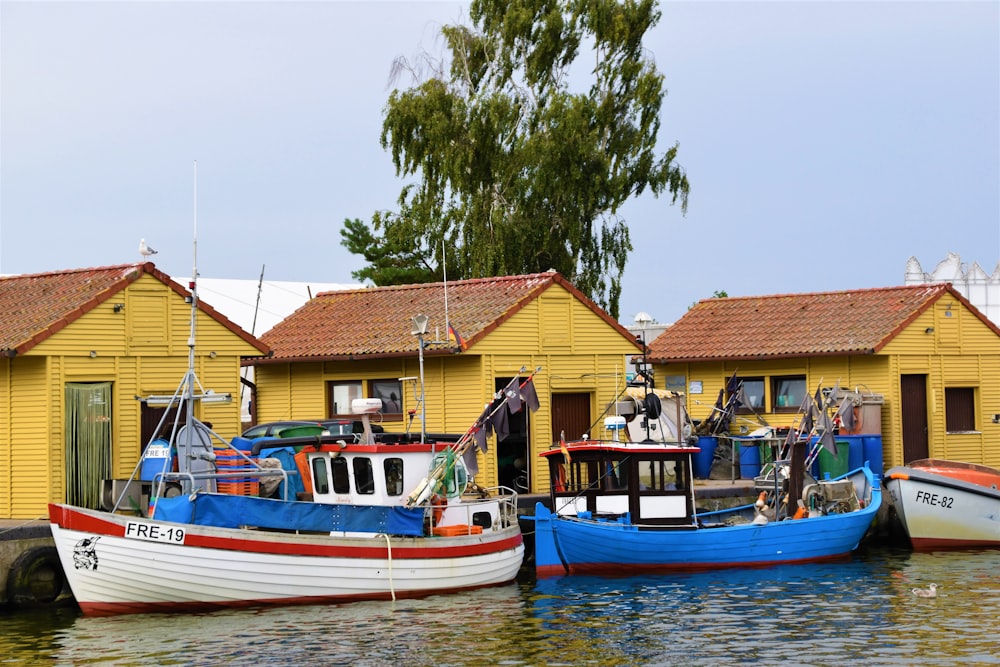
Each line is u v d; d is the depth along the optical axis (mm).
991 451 44594
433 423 37156
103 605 24953
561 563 30203
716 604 26641
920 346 43094
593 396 39156
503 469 37125
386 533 27203
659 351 46531
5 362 30656
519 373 35125
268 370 41062
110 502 28562
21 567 26172
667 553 30656
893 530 36844
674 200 58469
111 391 31438
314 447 28672
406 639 23297
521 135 57062
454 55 58219
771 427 40969
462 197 56781
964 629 23953
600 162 56281
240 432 34031
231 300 56156
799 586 28891
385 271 63000
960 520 34875
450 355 36500
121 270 32625
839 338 43094
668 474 31438
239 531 25266
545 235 56000
